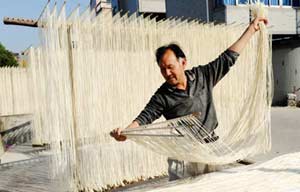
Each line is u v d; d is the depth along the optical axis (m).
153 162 5.82
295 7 16.92
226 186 2.78
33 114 8.97
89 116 5.19
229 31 6.73
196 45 6.28
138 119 2.83
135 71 5.64
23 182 5.84
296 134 8.99
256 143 3.43
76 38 5.04
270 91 3.44
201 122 2.88
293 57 16.67
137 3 20.28
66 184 5.08
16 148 9.04
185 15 17.86
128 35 5.56
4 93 12.26
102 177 5.33
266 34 3.26
